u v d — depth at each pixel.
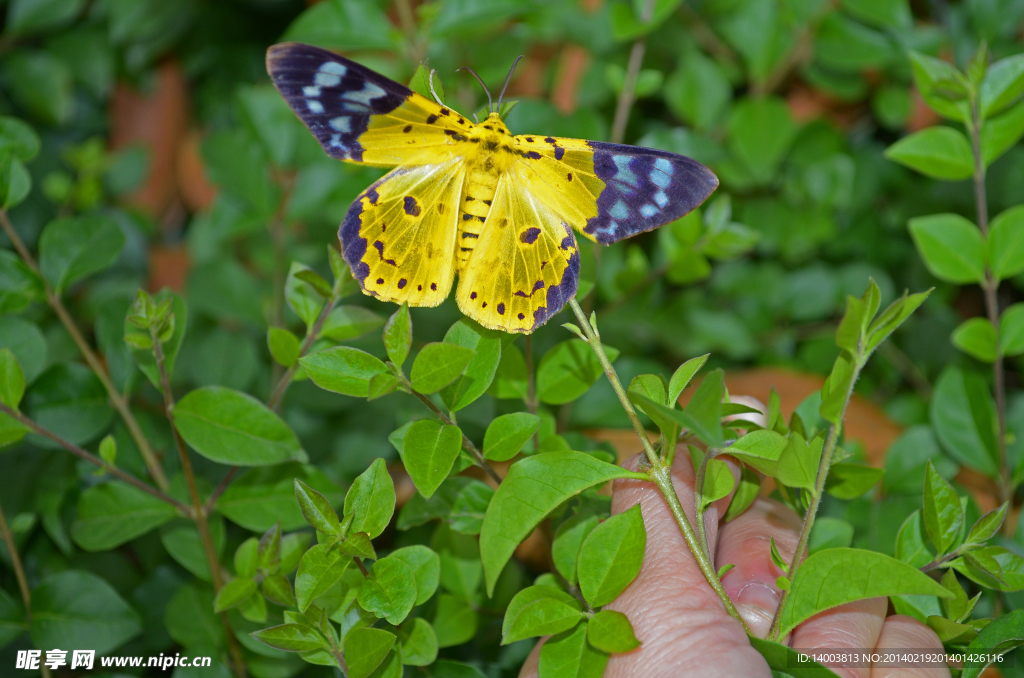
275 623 0.59
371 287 0.57
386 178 0.57
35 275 0.60
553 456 0.55
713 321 0.69
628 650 0.54
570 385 0.59
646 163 0.57
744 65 0.71
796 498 0.59
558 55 0.71
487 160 0.57
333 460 0.65
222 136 0.67
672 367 0.70
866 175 0.70
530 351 0.59
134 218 0.76
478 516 0.58
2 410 0.58
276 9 0.84
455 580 0.59
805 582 0.54
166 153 0.83
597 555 0.55
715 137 0.69
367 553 0.55
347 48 0.65
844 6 0.70
